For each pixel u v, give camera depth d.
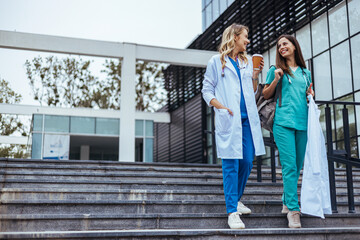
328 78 11.74
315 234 2.88
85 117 17.77
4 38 14.06
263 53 14.63
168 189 4.25
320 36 12.13
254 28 14.37
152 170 5.13
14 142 18.42
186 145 20.11
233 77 3.23
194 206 3.45
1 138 18.31
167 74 21.89
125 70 15.21
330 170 3.67
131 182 4.21
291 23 13.01
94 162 5.29
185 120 20.41
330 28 11.74
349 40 10.99
